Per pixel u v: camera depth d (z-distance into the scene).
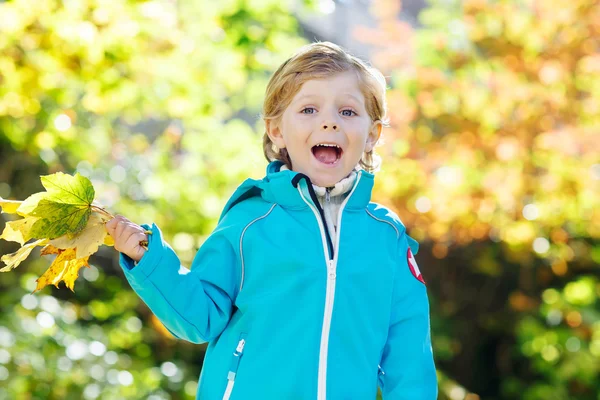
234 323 2.78
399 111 9.22
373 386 2.77
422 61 9.51
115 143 9.46
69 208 2.52
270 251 2.78
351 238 2.88
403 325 2.92
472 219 9.43
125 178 9.32
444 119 9.34
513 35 9.30
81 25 6.26
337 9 12.28
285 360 2.69
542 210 9.32
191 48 7.36
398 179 9.01
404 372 2.85
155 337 9.57
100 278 9.74
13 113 7.26
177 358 9.91
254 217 2.85
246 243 2.81
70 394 7.05
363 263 2.84
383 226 3.00
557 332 11.09
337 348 2.73
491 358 12.48
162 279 2.58
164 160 9.04
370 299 2.83
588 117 9.34
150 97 7.68
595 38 9.30
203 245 2.88
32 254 9.19
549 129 9.24
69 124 7.80
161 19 6.82
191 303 2.65
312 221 2.84
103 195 8.63
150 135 10.86
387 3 9.91
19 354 6.97
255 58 7.79
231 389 2.70
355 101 2.93
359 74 2.97
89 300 9.78
